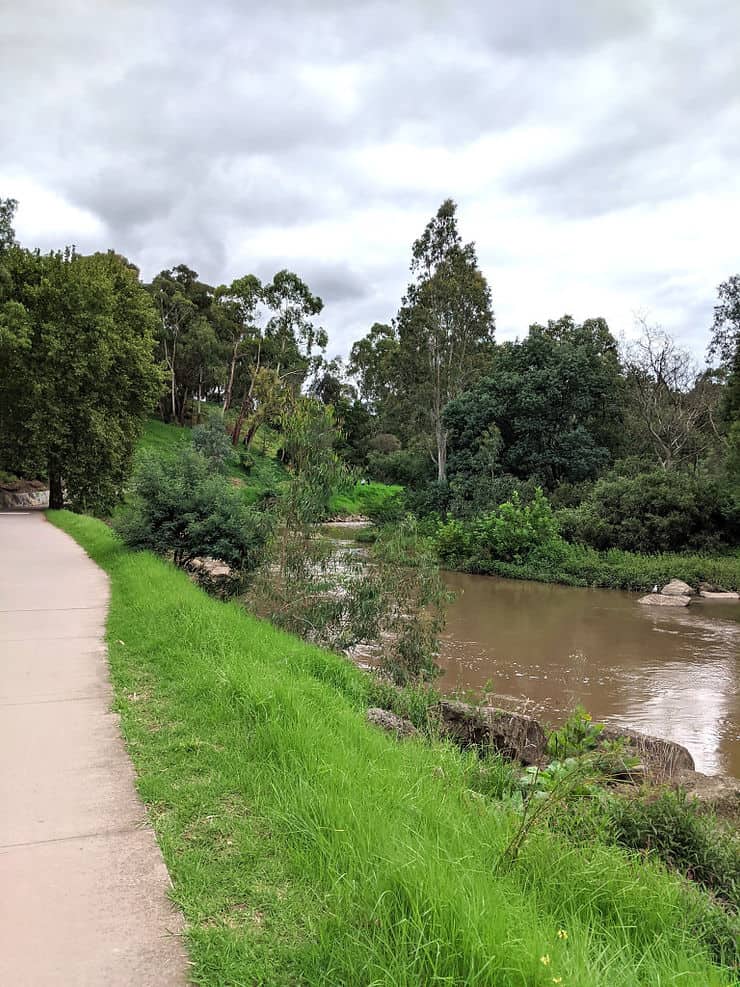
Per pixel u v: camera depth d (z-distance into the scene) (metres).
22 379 29.14
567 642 14.82
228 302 64.06
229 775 4.26
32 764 4.46
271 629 8.95
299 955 2.56
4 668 6.78
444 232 41.78
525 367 39.81
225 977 2.46
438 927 2.51
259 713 5.16
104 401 31.80
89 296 30.88
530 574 24.59
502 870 3.20
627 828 4.42
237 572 12.91
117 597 10.55
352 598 10.53
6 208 39.06
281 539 11.61
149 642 7.52
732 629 16.42
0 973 2.47
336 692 6.61
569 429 38.16
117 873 3.18
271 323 64.12
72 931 2.74
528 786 4.37
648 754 6.63
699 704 10.62
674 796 4.81
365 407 83.50
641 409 39.53
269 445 64.50
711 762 8.40
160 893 3.02
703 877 4.15
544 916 2.79
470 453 39.47
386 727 6.20
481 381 41.16
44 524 24.77
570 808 4.34
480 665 12.77
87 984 2.43
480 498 34.16
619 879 3.30
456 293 41.12
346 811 3.58
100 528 21.38
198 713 5.34
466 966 2.35
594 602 20.19
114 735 4.99
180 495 13.73
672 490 27.12
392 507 39.22
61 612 9.59
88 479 31.22
